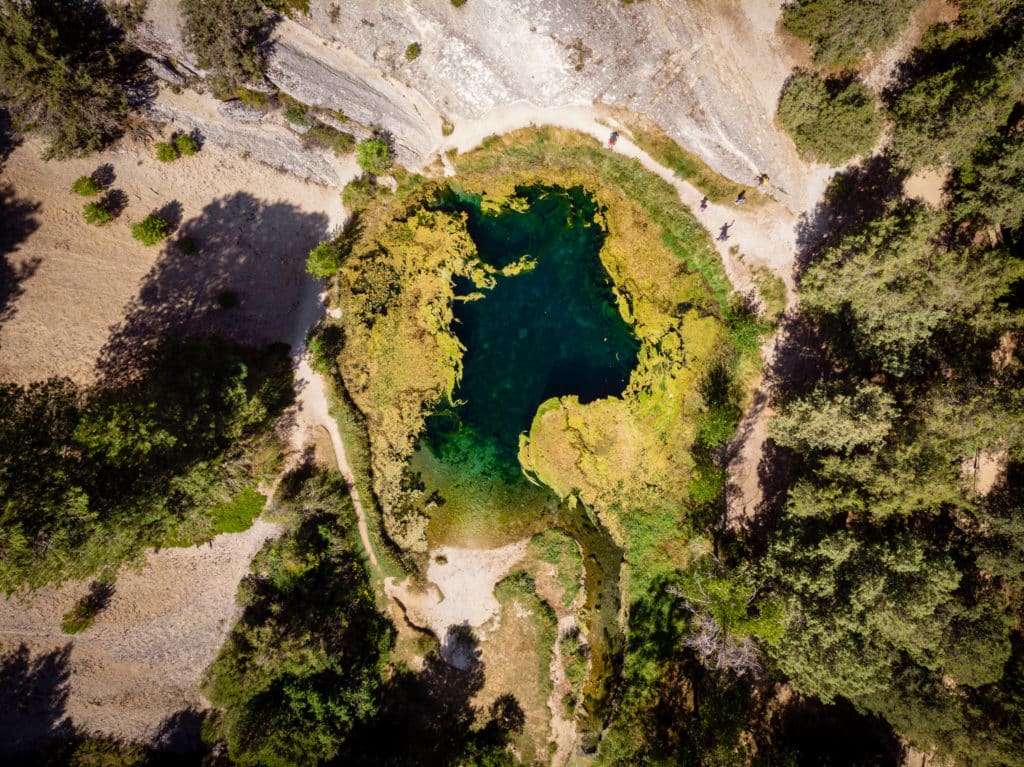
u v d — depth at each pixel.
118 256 37.50
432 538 41.38
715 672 38.44
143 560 36.72
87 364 36.81
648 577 40.09
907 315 33.38
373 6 37.88
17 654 37.03
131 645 38.50
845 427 32.88
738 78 38.72
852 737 37.41
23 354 35.81
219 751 38.69
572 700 40.16
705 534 39.38
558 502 41.28
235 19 35.22
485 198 41.84
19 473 29.59
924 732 33.81
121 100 35.28
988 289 33.28
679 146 39.72
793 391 37.88
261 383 39.44
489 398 41.97
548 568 40.84
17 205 35.62
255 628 37.09
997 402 31.78
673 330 40.50
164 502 33.00
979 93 33.09
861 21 35.28
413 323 41.59
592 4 37.31
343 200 41.00
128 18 35.09
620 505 40.69
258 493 39.59
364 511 40.66
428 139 40.78
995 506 33.88
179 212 38.50
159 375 35.56
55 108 33.41
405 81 39.69
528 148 40.97
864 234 33.56
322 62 38.84
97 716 37.81
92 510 30.98
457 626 40.94
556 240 41.72
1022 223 35.22
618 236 40.97
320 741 36.50
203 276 39.03
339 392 40.38
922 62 37.34
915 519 36.66
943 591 31.88
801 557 33.78
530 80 39.31
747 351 39.53
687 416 40.12
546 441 41.34
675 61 38.72
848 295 34.41
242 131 38.94
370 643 40.25
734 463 39.78
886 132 38.09
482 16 37.81
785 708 38.38
